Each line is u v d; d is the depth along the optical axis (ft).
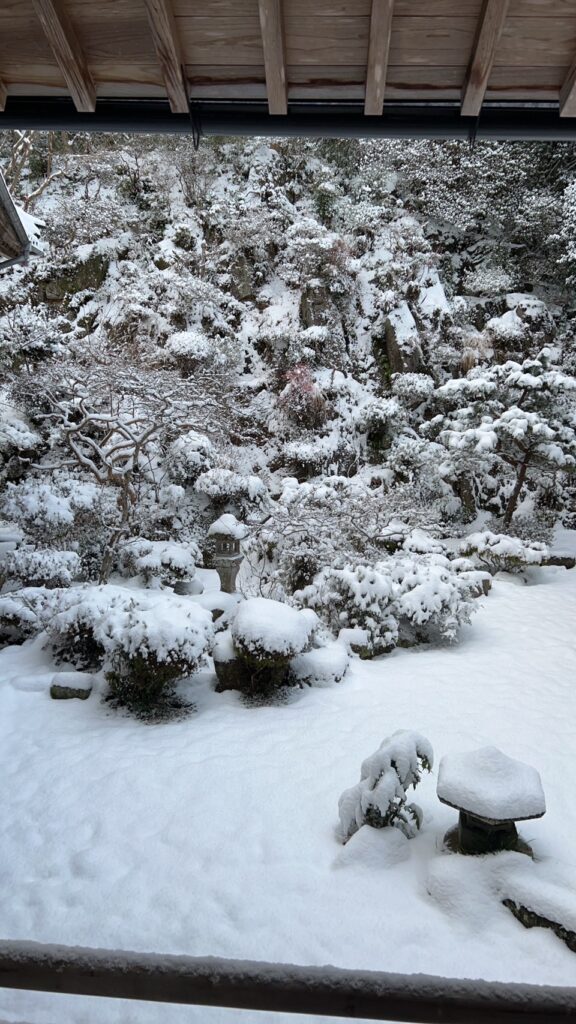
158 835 10.29
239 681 16.39
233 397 31.17
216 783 11.73
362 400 42.37
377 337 43.88
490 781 8.94
